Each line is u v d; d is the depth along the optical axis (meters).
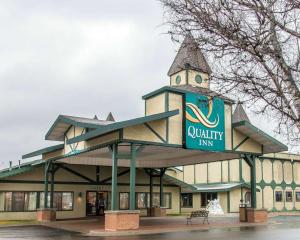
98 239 14.88
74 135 22.44
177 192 33.38
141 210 30.89
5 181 25.81
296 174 41.84
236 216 31.69
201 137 20.12
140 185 31.28
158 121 19.06
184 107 19.86
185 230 18.59
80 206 28.28
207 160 25.64
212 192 37.62
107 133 18.69
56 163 26.39
